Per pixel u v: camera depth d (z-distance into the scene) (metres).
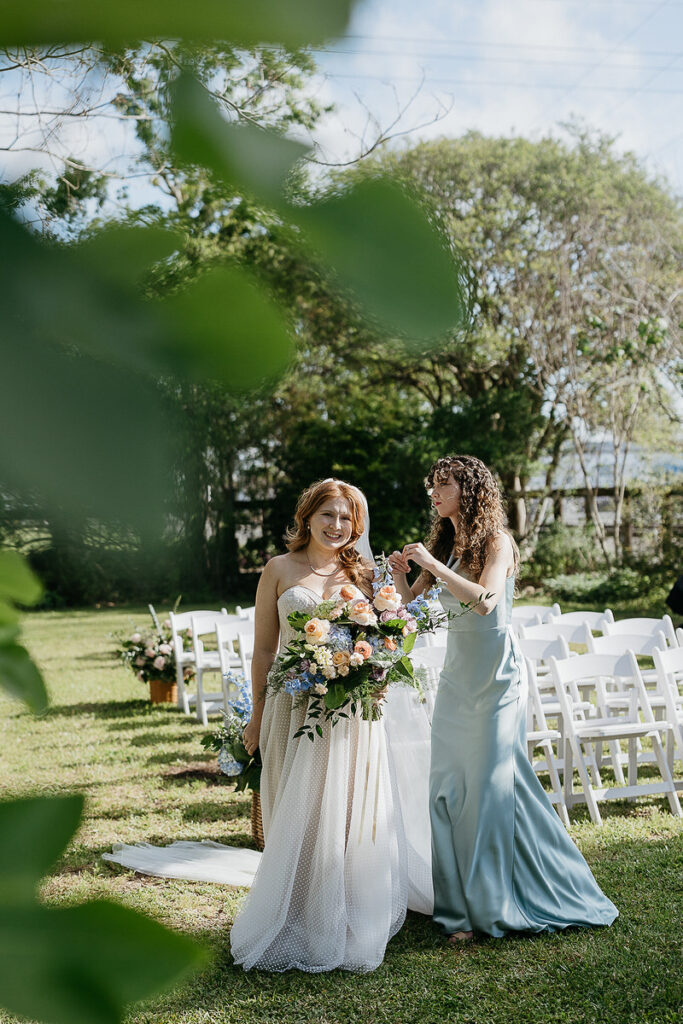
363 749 3.62
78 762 6.40
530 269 12.95
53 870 0.20
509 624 3.78
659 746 5.30
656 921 3.80
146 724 7.67
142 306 0.21
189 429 0.21
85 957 0.18
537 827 3.86
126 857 4.58
